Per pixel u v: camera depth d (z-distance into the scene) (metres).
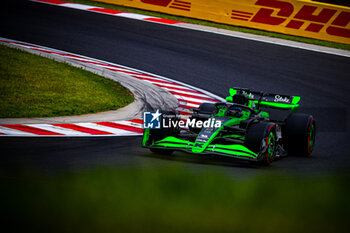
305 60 68.12
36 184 19.67
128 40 70.25
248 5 82.25
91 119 39.69
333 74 62.75
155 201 17.38
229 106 29.19
